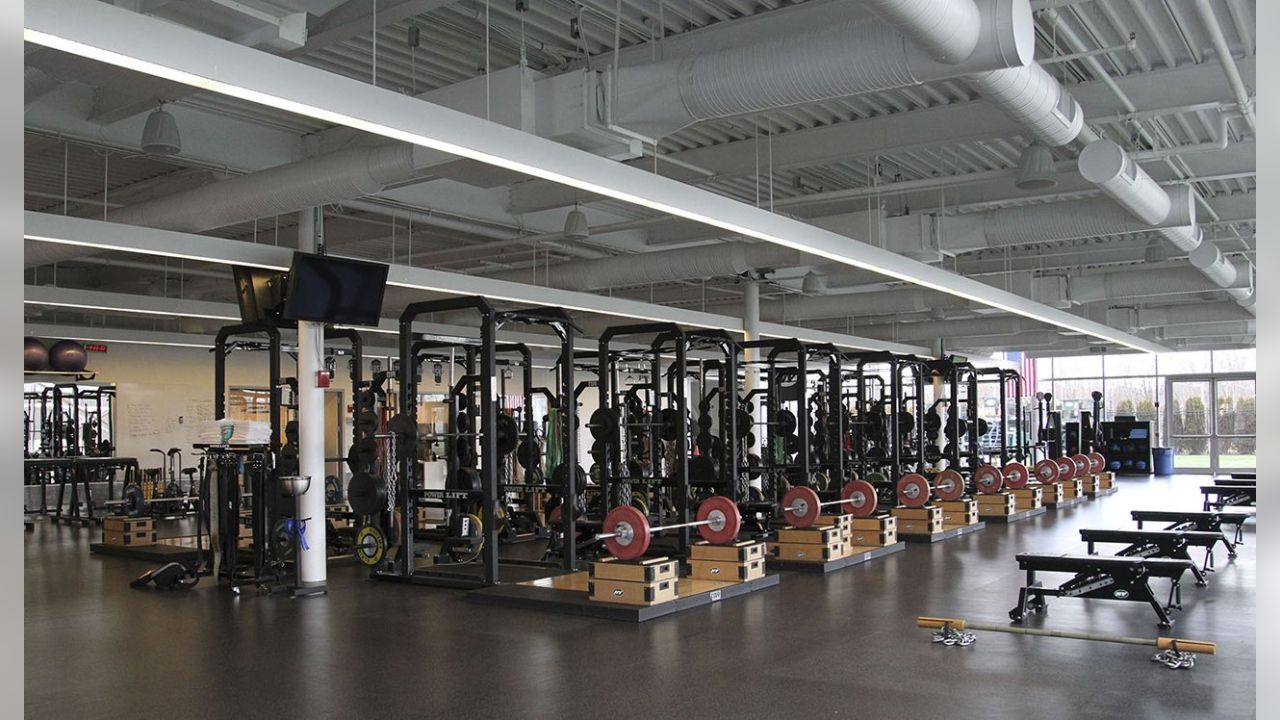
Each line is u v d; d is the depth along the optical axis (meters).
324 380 8.11
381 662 5.49
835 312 15.02
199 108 7.68
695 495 11.23
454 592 7.94
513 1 5.92
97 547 10.73
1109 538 7.82
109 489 14.40
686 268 10.74
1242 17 5.87
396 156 6.32
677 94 5.52
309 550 7.91
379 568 8.65
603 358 9.41
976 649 5.61
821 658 5.43
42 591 8.10
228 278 14.64
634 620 6.56
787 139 8.07
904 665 5.24
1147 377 23.55
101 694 4.86
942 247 9.87
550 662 5.44
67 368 13.50
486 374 7.95
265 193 6.94
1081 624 6.27
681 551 9.32
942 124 7.35
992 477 13.12
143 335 13.74
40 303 9.06
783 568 8.91
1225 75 6.47
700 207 6.54
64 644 6.04
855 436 14.78
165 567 8.20
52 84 5.97
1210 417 22.73
